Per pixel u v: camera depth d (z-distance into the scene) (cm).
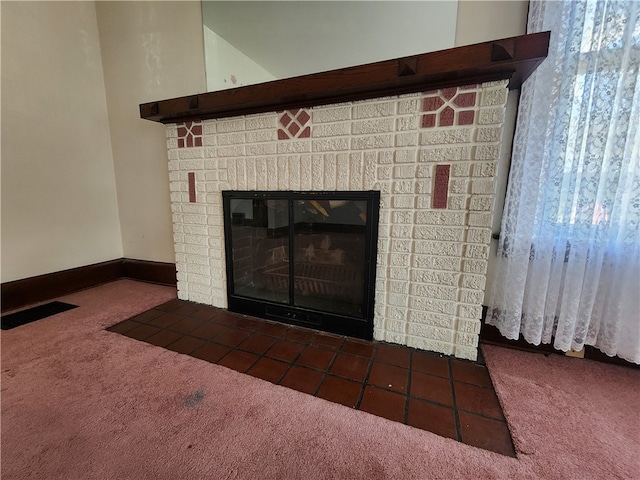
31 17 200
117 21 228
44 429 102
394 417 108
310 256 171
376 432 101
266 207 177
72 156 229
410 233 143
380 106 138
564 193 125
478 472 87
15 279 203
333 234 163
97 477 86
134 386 124
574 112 120
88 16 231
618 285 122
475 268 135
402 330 153
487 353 149
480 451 94
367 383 126
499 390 121
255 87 147
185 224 204
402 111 135
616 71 109
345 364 139
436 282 142
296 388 123
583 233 120
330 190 155
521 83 134
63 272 227
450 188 133
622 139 110
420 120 133
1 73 189
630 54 106
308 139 156
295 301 179
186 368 136
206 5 196
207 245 200
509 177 144
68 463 90
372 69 123
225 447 96
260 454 93
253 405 113
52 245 222
